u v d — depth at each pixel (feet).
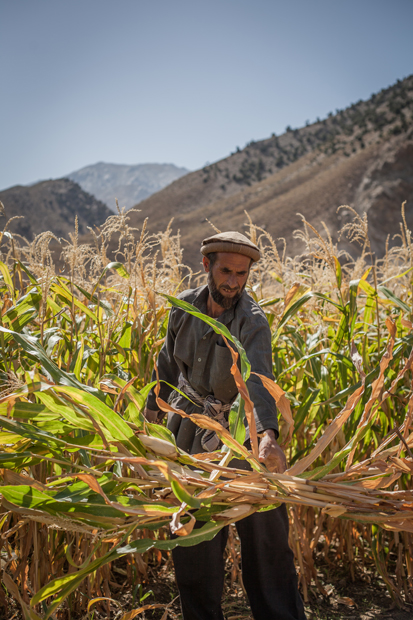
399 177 238.48
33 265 7.88
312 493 5.18
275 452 5.69
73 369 7.01
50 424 5.08
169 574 9.02
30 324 8.63
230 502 5.07
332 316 11.07
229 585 8.82
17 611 7.25
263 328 6.54
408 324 6.45
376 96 459.32
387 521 5.09
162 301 9.86
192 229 293.23
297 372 9.05
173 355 7.33
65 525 4.61
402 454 6.86
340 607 8.10
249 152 470.80
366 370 8.67
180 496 4.32
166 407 5.20
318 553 9.70
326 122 482.69
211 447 6.47
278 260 10.08
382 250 209.77
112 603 8.03
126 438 4.98
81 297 10.26
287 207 246.27
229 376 6.50
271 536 6.43
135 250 8.52
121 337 8.79
